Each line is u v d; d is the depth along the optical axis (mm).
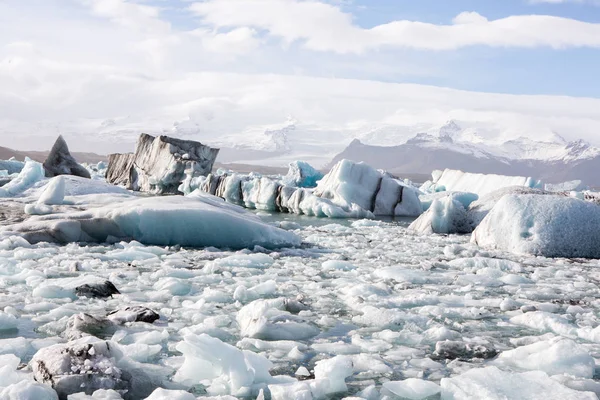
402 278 6734
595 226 9977
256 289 5477
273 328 4078
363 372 3318
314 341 4012
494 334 4328
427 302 5406
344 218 19141
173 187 32594
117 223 9227
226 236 9438
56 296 5109
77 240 9055
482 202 14945
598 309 5324
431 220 14219
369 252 9328
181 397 2645
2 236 8570
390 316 4602
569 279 7156
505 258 9250
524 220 10352
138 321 4289
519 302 5441
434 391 2947
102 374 2824
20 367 3135
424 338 4121
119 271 6523
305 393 2764
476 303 5426
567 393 2773
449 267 8016
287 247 9797
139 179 35594
